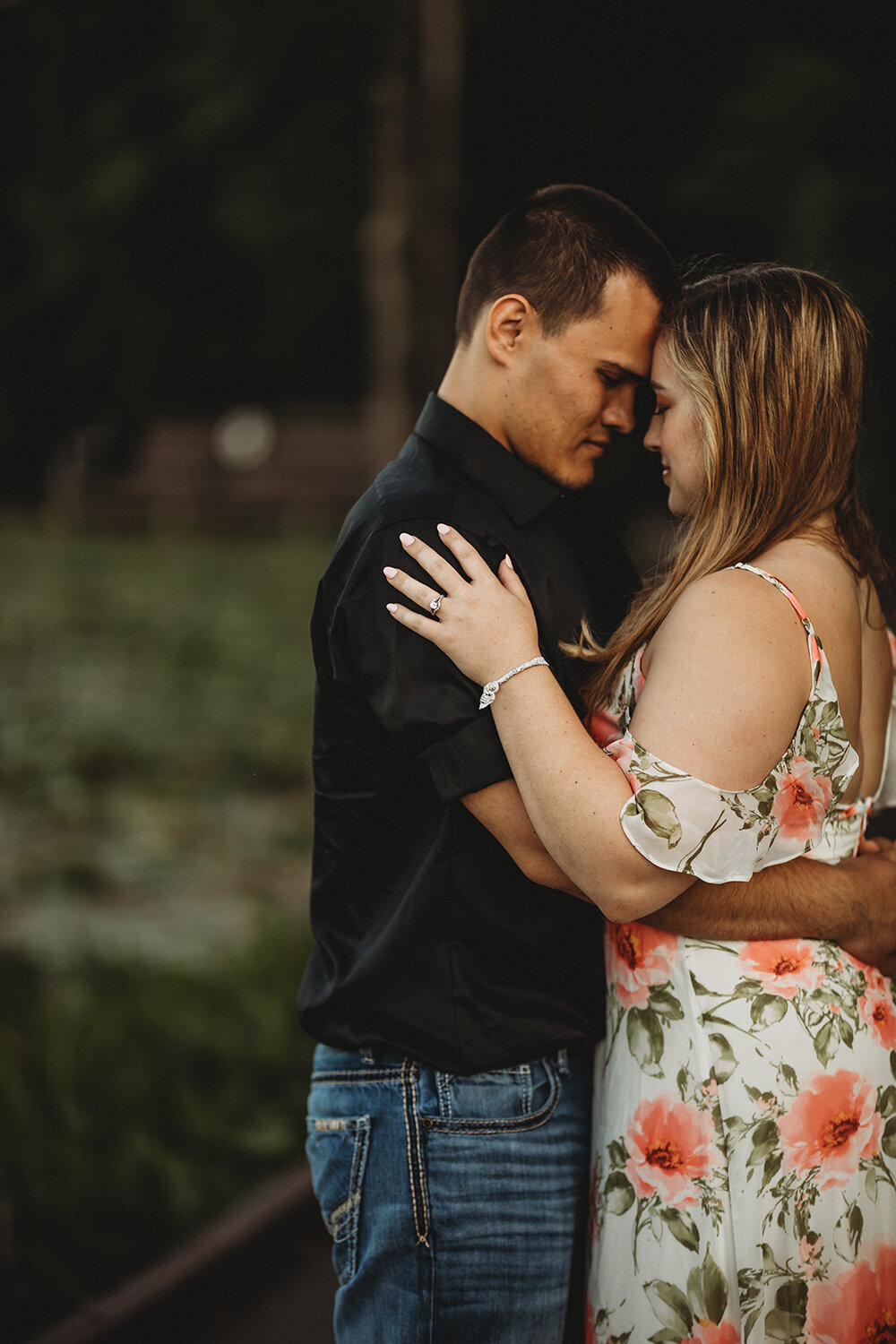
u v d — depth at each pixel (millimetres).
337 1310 1709
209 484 23578
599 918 1743
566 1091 1706
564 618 1717
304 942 4480
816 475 1622
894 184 18891
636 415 1849
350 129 21438
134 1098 3443
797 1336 1584
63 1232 2934
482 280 1760
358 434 22875
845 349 1625
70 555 18844
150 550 19484
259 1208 3020
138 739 7871
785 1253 1580
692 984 1608
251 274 26391
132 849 5973
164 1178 3125
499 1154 1650
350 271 23422
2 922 4992
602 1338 1655
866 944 1663
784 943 1621
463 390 1777
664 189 19547
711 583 1565
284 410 25250
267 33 21562
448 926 1643
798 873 1610
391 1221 1650
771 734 1511
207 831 6305
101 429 26938
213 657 10656
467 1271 1648
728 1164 1584
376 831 1706
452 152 10508
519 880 1650
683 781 1472
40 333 28844
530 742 1520
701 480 1664
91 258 26516
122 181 24797
